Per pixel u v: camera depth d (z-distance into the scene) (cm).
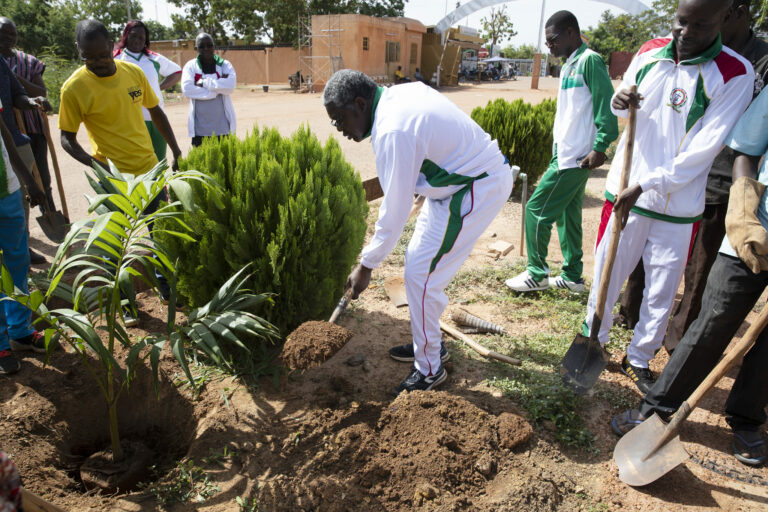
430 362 333
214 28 4325
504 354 384
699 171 296
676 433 265
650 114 310
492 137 789
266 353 354
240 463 281
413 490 260
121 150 430
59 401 333
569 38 421
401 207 285
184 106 2064
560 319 434
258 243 335
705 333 279
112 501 264
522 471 273
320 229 345
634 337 348
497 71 4256
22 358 360
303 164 375
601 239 345
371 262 302
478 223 304
